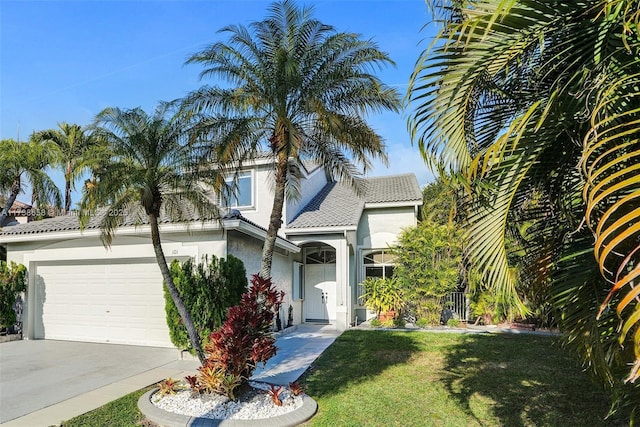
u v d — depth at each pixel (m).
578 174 3.59
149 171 8.39
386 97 8.56
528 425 6.46
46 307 14.24
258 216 17.92
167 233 12.66
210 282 10.78
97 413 6.88
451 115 3.46
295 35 8.52
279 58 8.05
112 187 8.12
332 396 7.83
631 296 1.98
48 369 9.88
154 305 13.03
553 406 7.25
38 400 7.56
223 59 8.47
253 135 8.98
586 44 3.06
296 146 7.94
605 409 7.05
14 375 9.34
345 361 10.73
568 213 3.74
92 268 13.84
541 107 3.25
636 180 2.19
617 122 2.82
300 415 6.64
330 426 6.41
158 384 8.44
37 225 15.22
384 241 20.11
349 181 9.96
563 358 10.84
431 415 6.87
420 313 17.02
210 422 6.29
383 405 7.32
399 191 21.67
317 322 19.78
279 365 10.35
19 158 23.28
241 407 6.90
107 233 9.73
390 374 9.40
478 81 3.41
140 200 8.73
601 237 2.14
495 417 6.78
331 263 20.36
